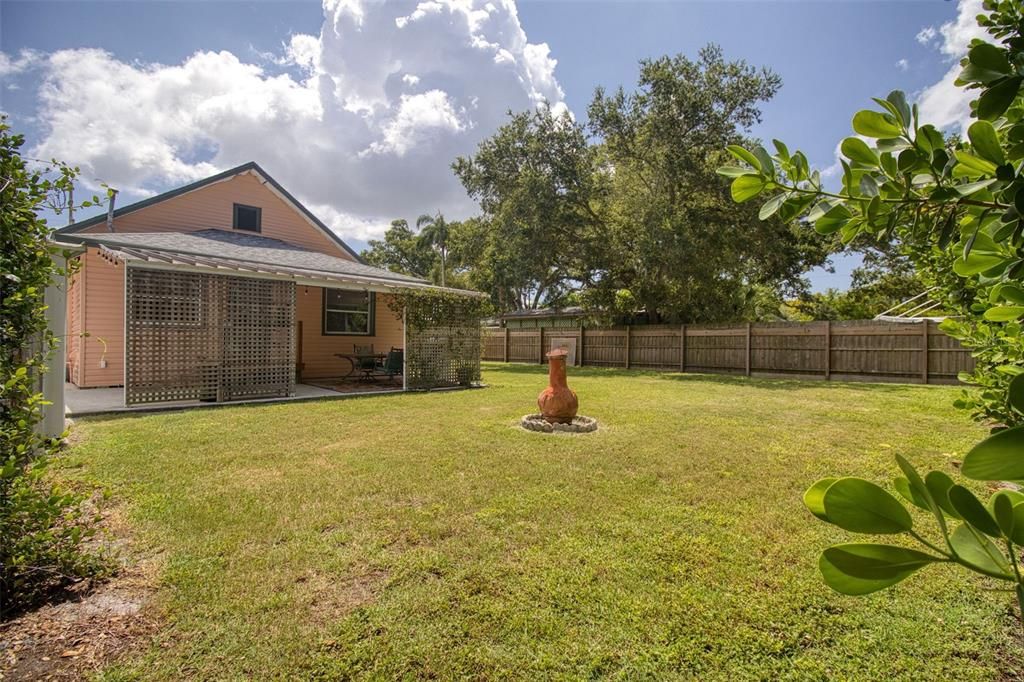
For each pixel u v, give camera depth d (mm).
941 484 609
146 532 2891
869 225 996
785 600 2207
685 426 5969
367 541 2791
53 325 4730
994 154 797
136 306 7020
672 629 2012
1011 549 594
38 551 2244
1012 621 2051
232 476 3924
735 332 13609
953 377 10203
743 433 5547
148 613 2111
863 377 11406
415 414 6855
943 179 888
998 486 3711
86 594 2242
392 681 1748
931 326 10461
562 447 4898
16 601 2152
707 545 2740
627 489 3650
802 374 12359
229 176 12578
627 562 2549
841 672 1777
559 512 3211
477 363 11000
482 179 16844
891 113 920
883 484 3803
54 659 1836
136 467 4133
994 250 931
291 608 2158
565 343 18172
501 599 2223
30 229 2248
